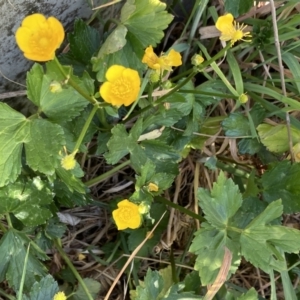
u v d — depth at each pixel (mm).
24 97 228
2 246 201
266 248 194
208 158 238
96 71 197
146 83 202
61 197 219
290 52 245
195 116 225
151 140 209
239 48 242
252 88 233
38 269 208
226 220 198
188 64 260
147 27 193
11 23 184
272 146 242
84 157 243
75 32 211
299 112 256
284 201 218
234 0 225
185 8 266
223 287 230
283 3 245
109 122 229
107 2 218
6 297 230
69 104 182
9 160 179
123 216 189
